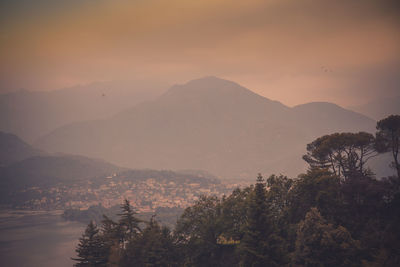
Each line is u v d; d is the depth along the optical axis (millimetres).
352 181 76875
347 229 69625
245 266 66000
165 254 80562
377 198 73625
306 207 76875
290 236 73188
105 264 81438
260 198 68312
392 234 63438
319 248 64062
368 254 62844
